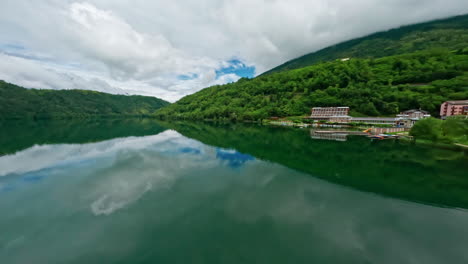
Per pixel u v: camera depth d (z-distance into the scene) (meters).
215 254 13.95
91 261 13.27
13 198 22.16
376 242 15.55
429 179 29.69
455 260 13.73
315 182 28.41
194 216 18.98
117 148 50.47
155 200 22.23
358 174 32.00
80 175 29.83
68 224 17.34
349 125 107.88
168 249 14.41
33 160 38.09
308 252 14.24
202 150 49.66
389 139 65.69
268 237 15.95
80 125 123.69
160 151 47.62
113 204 21.17
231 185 27.05
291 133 86.75
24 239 15.38
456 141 54.00
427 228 17.45
